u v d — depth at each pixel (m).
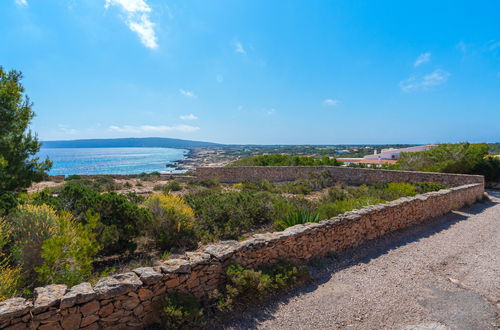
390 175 20.28
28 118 7.89
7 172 7.07
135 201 10.98
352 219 6.88
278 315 4.02
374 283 5.09
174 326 3.44
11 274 3.89
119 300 3.29
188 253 4.40
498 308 4.33
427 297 4.63
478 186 14.84
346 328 3.78
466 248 7.14
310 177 22.50
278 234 5.42
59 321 2.89
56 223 4.96
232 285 4.34
